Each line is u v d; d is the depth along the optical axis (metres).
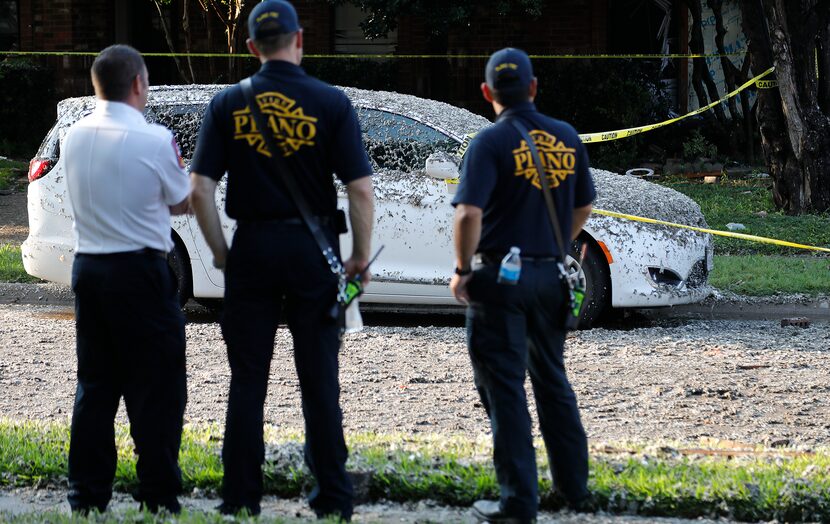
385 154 29.09
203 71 69.69
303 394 13.96
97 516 13.61
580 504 14.87
